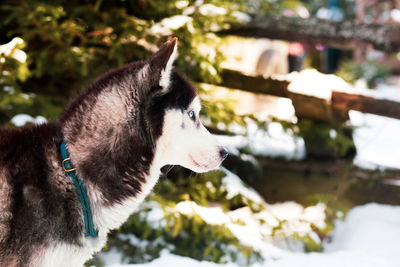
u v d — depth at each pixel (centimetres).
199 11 402
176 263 345
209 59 405
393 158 646
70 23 366
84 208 213
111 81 223
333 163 475
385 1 1351
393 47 435
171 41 217
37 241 204
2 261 203
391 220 461
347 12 1466
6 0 394
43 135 216
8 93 349
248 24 469
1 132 214
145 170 226
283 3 476
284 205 469
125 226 392
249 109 600
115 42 394
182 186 433
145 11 417
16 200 203
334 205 423
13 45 335
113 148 218
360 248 419
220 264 353
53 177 210
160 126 224
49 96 408
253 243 382
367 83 1331
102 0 414
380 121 925
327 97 436
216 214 383
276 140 486
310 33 457
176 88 226
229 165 475
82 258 219
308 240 399
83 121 218
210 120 428
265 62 747
